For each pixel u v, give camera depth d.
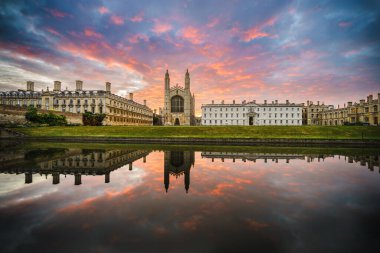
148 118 143.50
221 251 5.96
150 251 5.96
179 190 11.24
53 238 6.59
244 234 6.86
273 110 112.31
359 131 57.41
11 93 93.50
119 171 15.61
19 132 54.09
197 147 35.16
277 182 12.88
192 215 8.23
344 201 9.69
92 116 81.38
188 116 113.50
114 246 6.20
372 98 93.69
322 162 20.27
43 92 90.50
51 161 19.58
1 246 6.17
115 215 8.18
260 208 8.91
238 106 112.69
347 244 6.30
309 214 8.33
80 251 5.96
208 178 13.79
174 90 114.81
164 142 45.75
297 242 6.39
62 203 9.34
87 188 11.44
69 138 48.69
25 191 10.87
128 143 43.47
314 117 130.38
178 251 5.96
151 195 10.45
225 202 9.59
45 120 67.06
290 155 25.38
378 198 10.06
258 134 56.91
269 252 5.92
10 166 17.08
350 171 16.03
